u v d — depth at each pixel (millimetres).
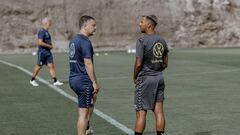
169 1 121250
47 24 36625
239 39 123438
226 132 20297
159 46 16906
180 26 120312
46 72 50094
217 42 121625
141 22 17188
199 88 36438
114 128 20953
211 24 122500
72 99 29812
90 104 17234
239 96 31766
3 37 109125
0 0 111875
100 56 82750
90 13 115938
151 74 16953
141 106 17078
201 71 51375
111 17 116375
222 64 61031
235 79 42875
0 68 55281
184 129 20969
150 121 22797
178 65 59844
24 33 111000
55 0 115375
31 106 27344
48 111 25547
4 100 29844
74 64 17094
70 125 21750
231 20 124312
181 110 26125
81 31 17203
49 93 32906
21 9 112688
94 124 21906
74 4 115812
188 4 122375
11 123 22359
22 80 41688
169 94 32969
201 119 23406
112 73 49625
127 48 114188
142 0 118938
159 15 119250
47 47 37062
